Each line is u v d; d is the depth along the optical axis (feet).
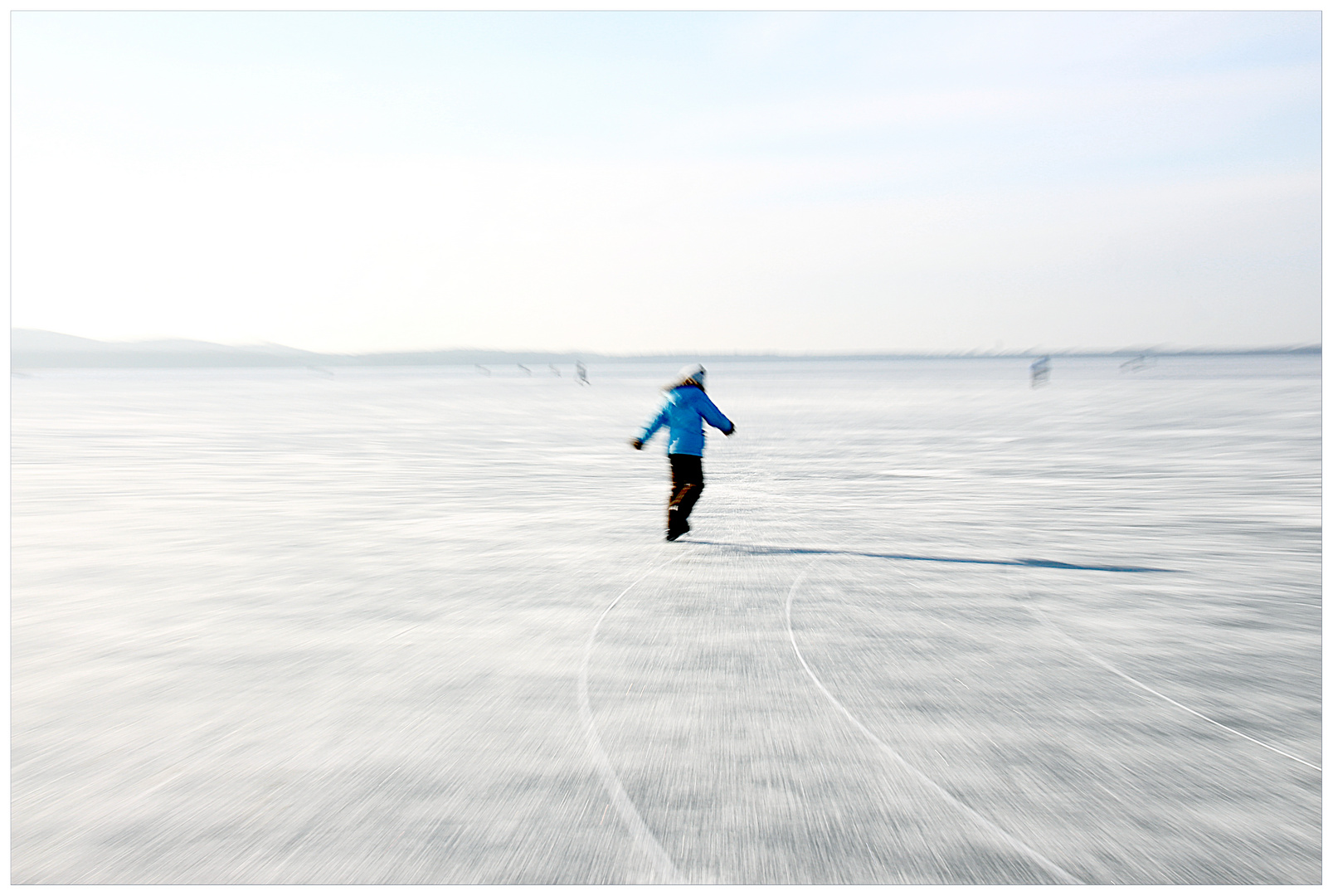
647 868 8.16
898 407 101.91
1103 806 9.30
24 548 24.41
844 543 24.91
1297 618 16.88
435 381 263.08
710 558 22.97
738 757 10.52
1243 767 10.25
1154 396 121.80
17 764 10.36
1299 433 61.46
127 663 14.23
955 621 16.74
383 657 14.51
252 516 30.17
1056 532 26.63
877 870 8.14
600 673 13.70
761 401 120.06
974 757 10.52
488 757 10.52
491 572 21.30
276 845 8.56
